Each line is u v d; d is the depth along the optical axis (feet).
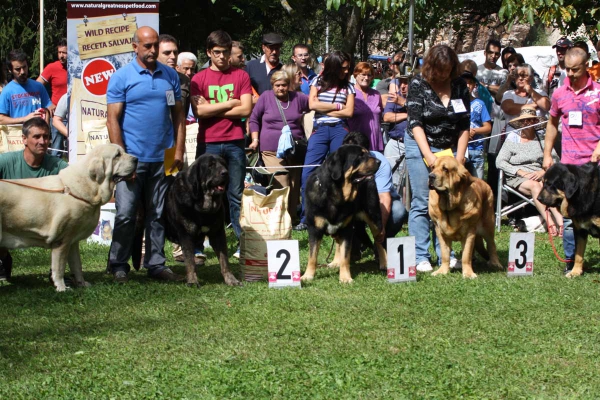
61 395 12.73
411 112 22.85
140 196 21.85
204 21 67.36
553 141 24.03
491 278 21.94
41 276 23.03
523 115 31.63
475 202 21.66
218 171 20.02
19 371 13.96
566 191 21.68
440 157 21.44
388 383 13.12
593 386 13.05
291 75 31.86
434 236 24.88
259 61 33.86
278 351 15.01
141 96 21.24
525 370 13.75
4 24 64.18
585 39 49.78
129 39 25.82
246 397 12.65
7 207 19.25
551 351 14.97
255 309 18.39
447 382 13.12
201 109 24.41
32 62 65.26
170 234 22.04
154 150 21.58
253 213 22.35
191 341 15.75
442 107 22.62
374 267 24.61
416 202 23.76
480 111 31.83
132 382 13.23
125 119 21.44
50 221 19.70
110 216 29.12
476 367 13.96
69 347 15.42
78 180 19.92
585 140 22.80
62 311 18.34
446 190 21.22
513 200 33.53
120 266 21.93
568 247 23.32
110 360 14.55
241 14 67.87
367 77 30.63
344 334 16.16
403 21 45.19
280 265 20.84
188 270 21.16
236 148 25.08
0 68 30.83
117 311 18.33
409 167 23.56
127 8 25.67
